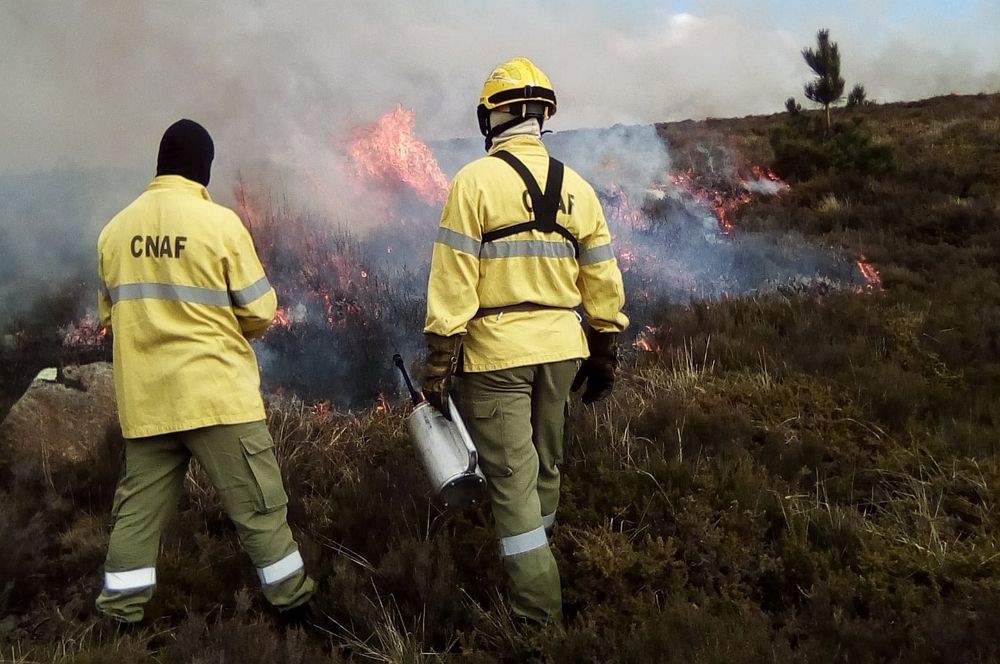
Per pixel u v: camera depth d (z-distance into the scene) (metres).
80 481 3.94
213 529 3.62
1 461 4.10
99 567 3.24
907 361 5.39
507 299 2.68
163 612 2.91
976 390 4.89
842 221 10.59
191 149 2.77
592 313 2.94
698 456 3.86
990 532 3.23
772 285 7.64
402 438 4.27
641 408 4.55
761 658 2.32
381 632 2.73
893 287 7.41
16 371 5.33
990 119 18.08
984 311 6.23
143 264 2.63
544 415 2.85
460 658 2.62
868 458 4.05
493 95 2.76
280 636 2.82
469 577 3.11
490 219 2.62
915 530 3.28
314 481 4.01
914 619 2.58
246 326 2.81
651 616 2.65
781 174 13.76
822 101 15.38
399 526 3.39
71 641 2.62
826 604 2.66
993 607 2.54
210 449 2.67
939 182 12.01
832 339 5.86
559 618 2.76
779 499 3.43
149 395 2.62
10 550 3.06
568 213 2.73
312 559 3.15
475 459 2.65
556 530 3.25
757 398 4.69
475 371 2.68
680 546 3.11
